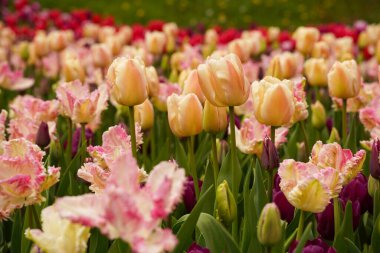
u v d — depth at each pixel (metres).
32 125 3.42
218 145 3.24
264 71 6.00
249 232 2.51
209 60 2.45
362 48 7.19
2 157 2.18
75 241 1.84
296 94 3.25
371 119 3.51
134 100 2.51
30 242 2.57
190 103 2.61
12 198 2.19
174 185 1.66
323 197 2.12
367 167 3.32
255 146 3.15
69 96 3.14
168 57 6.70
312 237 2.56
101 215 1.62
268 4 18.19
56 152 3.22
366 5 18.52
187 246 2.41
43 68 6.99
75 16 10.45
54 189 3.12
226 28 16.55
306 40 5.65
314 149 2.49
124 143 2.58
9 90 6.15
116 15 17.39
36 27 9.90
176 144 3.40
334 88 3.33
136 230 1.57
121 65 2.47
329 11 18.09
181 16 17.48
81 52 6.35
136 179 1.68
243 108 4.29
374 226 2.53
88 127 3.85
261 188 2.59
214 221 2.31
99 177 2.35
